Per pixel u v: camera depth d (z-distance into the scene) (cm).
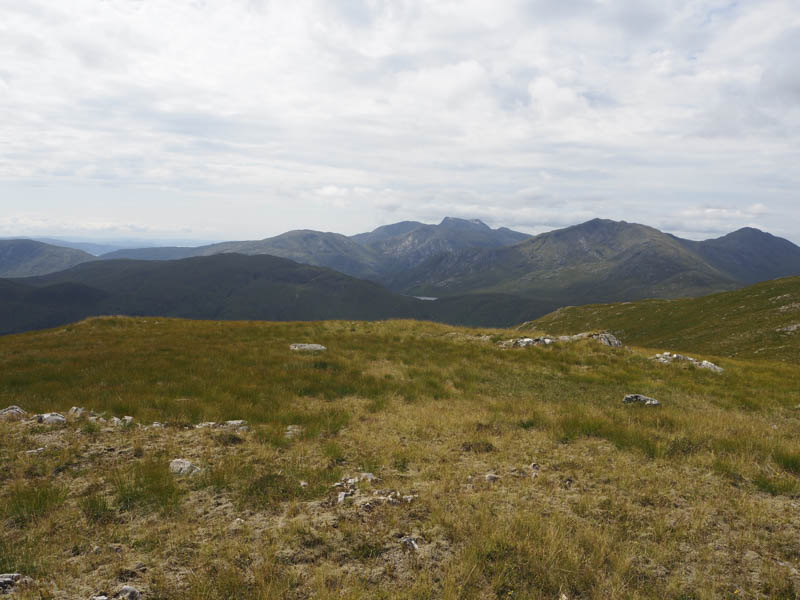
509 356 2573
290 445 1116
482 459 1038
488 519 701
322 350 2606
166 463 920
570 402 1688
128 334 3108
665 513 764
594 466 990
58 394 1485
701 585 554
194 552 595
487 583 545
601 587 540
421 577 544
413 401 1662
